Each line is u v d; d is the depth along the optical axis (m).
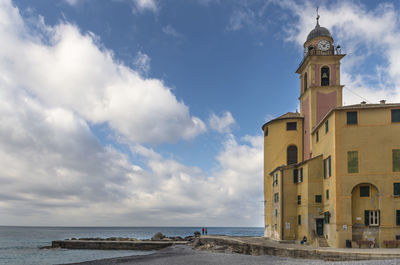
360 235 34.72
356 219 35.09
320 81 51.62
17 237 146.38
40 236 158.88
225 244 47.75
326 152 39.94
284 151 53.25
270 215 52.69
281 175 46.03
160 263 37.22
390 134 35.38
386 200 34.44
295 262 30.30
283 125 54.00
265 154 56.62
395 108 35.66
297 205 44.78
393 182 34.56
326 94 50.75
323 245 37.31
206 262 35.75
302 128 53.09
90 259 52.69
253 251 40.25
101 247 69.31
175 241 72.12
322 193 40.81
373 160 35.31
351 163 35.81
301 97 55.31
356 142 36.00
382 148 35.31
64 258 54.47
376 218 34.72
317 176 41.34
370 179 35.03
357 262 26.47
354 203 35.50
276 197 47.88
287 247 36.06
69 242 72.12
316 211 40.66
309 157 49.66
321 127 42.72
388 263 24.70
